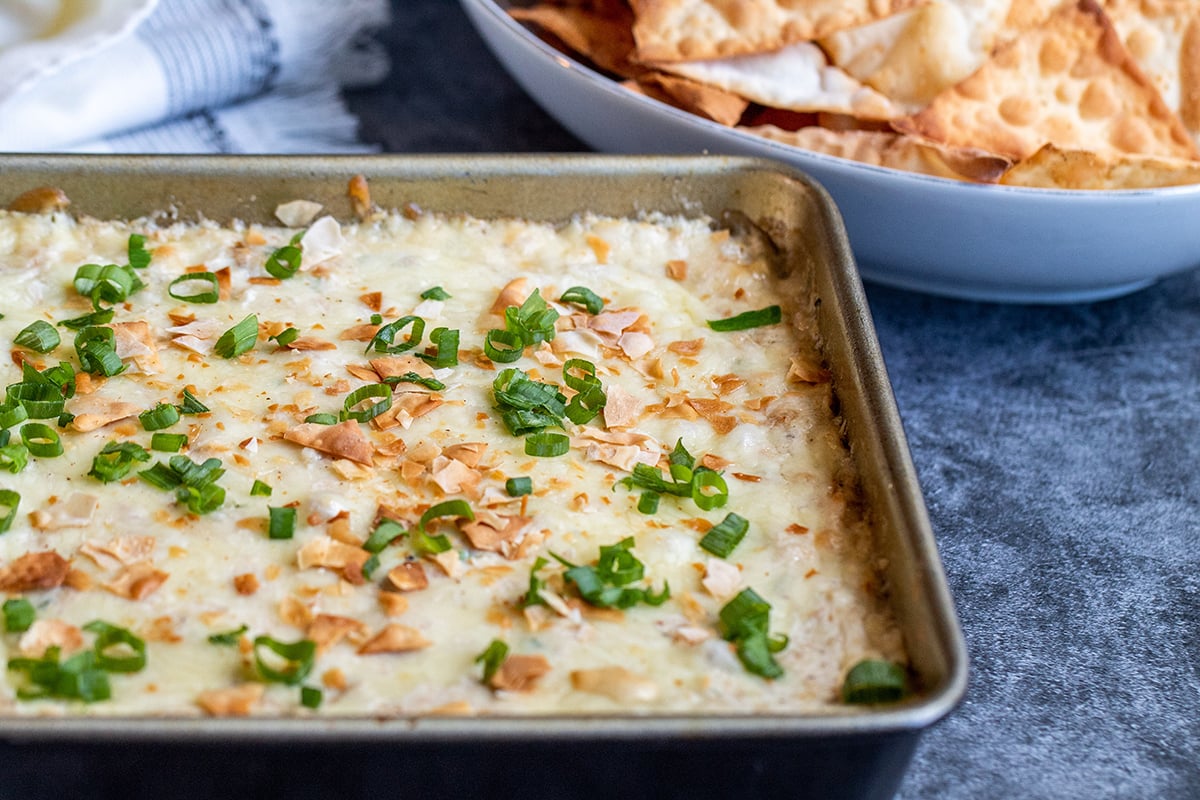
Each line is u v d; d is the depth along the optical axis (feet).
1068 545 2.41
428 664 2.07
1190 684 2.27
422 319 2.39
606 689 2.05
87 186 2.46
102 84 2.73
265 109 2.93
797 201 2.49
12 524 2.16
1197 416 2.60
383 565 2.14
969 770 2.17
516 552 2.16
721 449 2.29
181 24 2.87
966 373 2.64
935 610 2.02
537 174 2.50
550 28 2.78
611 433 2.29
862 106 2.64
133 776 1.94
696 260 2.52
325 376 2.33
